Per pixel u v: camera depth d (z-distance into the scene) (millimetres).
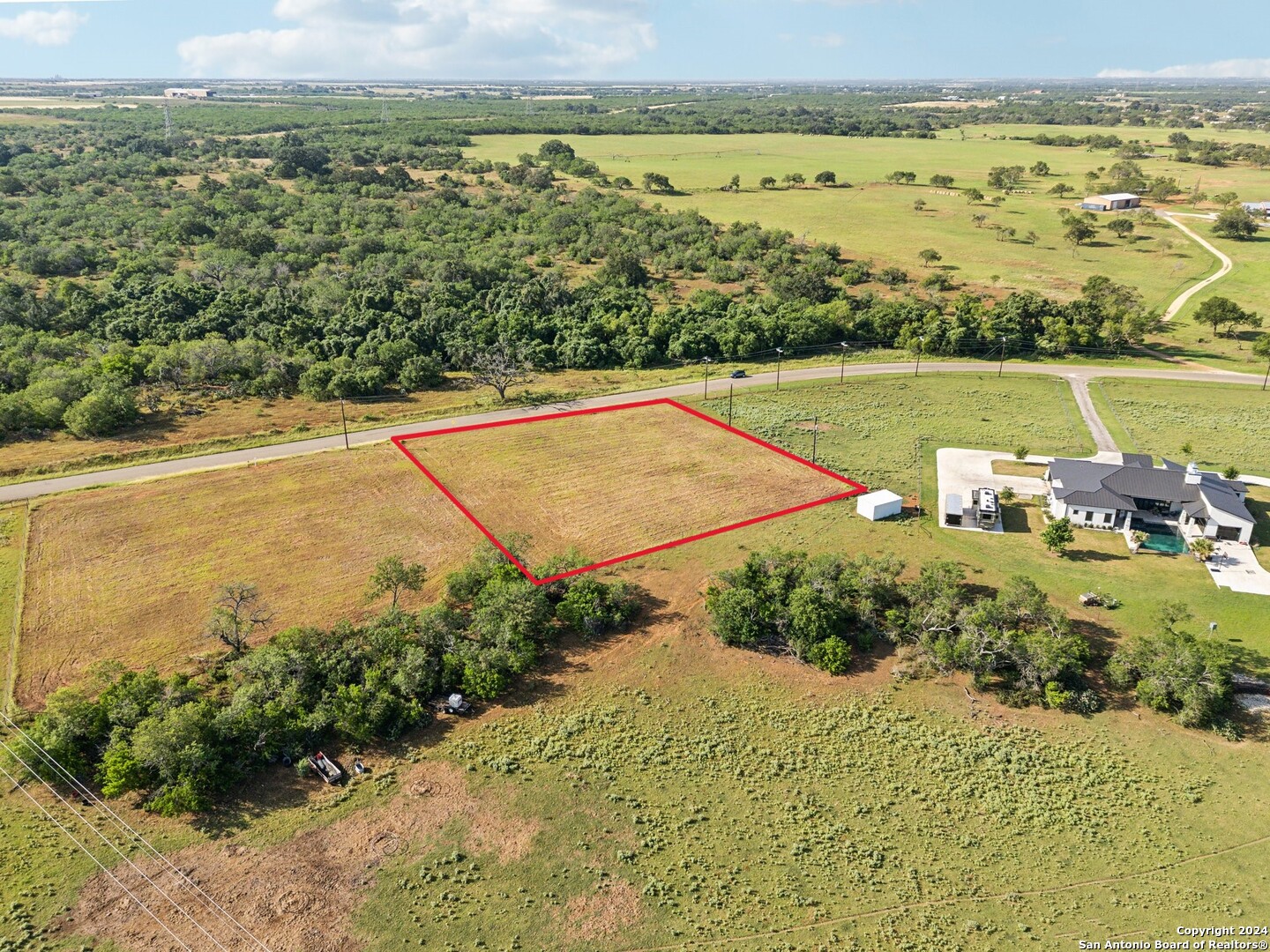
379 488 80562
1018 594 58844
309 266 159875
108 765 45625
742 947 37969
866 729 51594
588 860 42656
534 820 45031
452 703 52719
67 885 40844
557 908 40000
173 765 45688
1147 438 91375
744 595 59188
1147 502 74312
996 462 86062
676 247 174875
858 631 60344
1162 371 113125
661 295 149375
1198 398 103062
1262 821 44625
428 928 38875
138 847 43000
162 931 38531
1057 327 119125
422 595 63719
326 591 64062
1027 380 110500
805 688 55125
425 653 54531
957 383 109750
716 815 45469
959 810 45750
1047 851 43062
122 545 69938
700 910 39938
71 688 52844
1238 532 69688
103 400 92062
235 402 102875
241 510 75875
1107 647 58031
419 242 174375
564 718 52469
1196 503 71750
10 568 66375
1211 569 66625
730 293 151000
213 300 131000
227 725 47844
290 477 82688
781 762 49031
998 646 54781
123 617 60688
